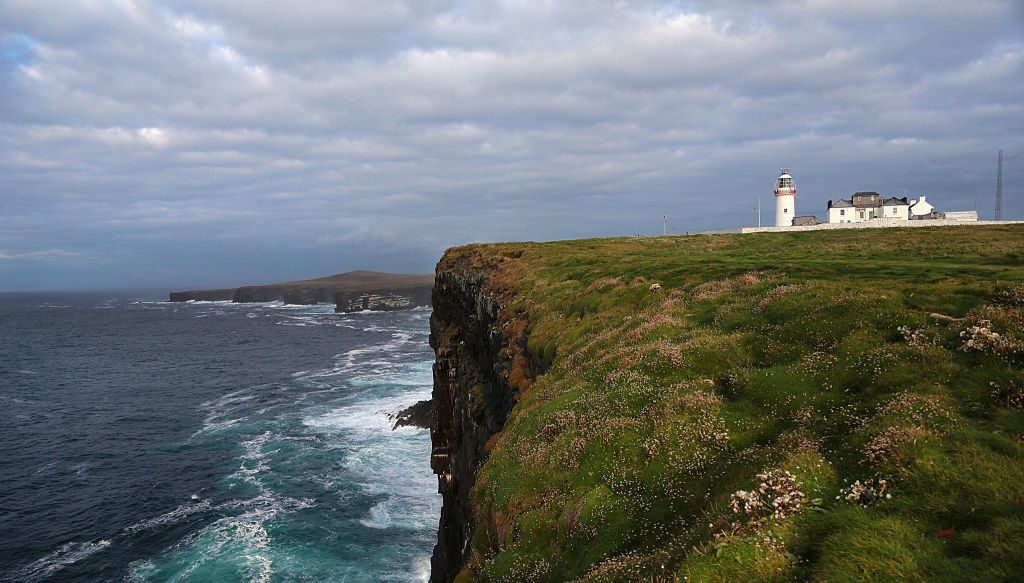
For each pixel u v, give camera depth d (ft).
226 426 261.65
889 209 380.58
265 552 145.48
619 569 33.35
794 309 67.97
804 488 31.94
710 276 108.58
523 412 71.77
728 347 62.34
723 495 35.17
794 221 401.29
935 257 143.23
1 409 303.68
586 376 70.38
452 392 176.86
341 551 145.69
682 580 27.02
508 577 43.88
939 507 27.40
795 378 51.06
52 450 232.12
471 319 180.45
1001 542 23.70
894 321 55.62
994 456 30.12
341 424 255.91
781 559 26.58
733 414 49.06
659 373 60.54
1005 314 49.44
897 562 24.17
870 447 33.83
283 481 191.52
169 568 139.64
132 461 216.95
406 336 632.79
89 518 168.55
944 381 41.96
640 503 42.42
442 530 124.57
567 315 112.47
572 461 51.57
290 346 560.61
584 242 287.48
